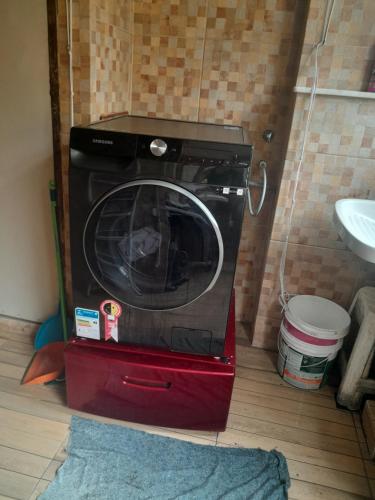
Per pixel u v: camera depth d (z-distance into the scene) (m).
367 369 1.61
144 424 1.56
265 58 1.77
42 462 1.38
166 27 1.79
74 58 1.51
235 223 1.28
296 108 1.62
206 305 1.41
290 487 1.35
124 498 1.27
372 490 1.36
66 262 1.88
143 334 1.49
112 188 1.27
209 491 1.31
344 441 1.55
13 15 1.50
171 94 1.91
